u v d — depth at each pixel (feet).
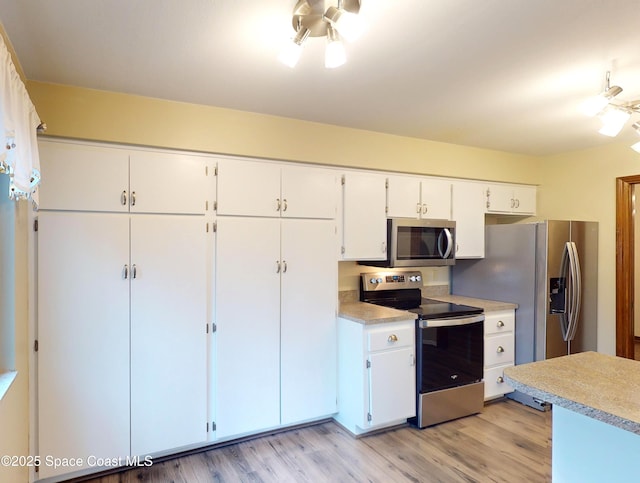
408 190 11.05
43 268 6.93
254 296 8.83
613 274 11.46
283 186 9.20
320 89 7.37
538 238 10.95
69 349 7.16
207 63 6.28
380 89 7.36
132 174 7.67
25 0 4.58
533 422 10.03
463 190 12.04
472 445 8.84
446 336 10.03
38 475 6.95
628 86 7.17
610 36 5.46
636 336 17.42
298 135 9.24
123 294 7.57
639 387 4.51
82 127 7.18
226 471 7.77
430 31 5.30
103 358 7.43
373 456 8.36
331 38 4.85
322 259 9.68
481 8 4.76
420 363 9.68
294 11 4.69
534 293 11.02
